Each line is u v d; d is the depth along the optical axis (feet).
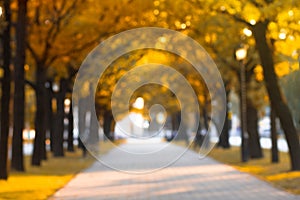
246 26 84.84
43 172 94.79
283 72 90.53
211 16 91.25
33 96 194.49
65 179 83.76
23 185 71.41
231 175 89.92
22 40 88.33
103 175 92.68
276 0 64.75
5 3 72.64
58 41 102.73
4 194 61.46
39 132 107.34
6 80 73.46
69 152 168.76
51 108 163.73
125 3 97.66
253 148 125.49
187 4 87.20
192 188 70.49
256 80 117.19
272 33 73.97
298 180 73.77
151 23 97.81
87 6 98.84
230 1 65.87
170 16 96.07
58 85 159.53
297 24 69.87
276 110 85.76
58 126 144.25
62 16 99.86
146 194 63.98
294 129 85.81
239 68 117.08
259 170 95.91
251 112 124.36
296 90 114.32
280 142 232.94
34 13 99.04
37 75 105.81
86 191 67.62
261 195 61.77
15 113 92.12
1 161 73.77
